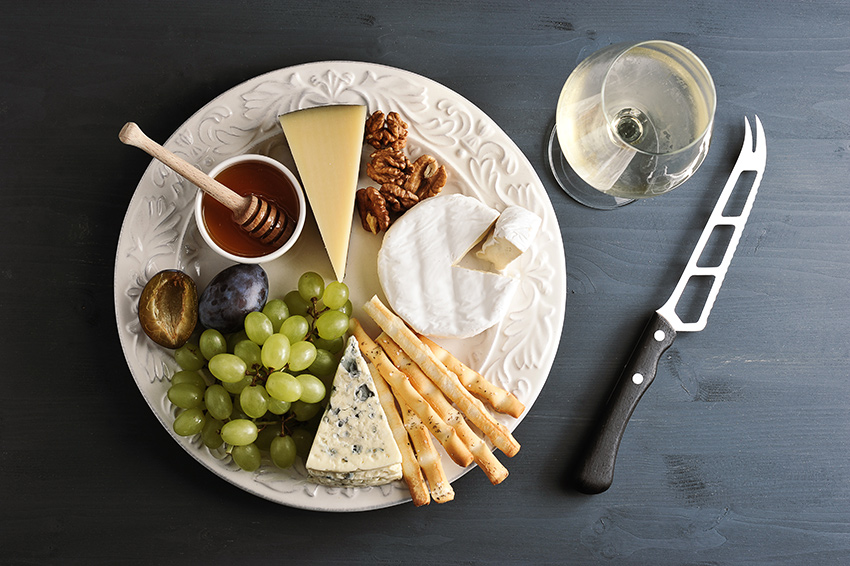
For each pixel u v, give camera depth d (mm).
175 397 1071
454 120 1194
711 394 1284
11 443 1207
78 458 1210
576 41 1294
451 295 1159
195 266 1179
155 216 1153
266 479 1109
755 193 1266
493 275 1152
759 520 1271
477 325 1149
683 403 1280
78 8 1258
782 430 1285
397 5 1281
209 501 1215
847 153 1314
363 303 1204
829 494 1278
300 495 1109
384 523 1226
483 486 1238
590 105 1004
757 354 1293
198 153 1172
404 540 1226
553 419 1251
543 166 1279
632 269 1280
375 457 1068
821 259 1304
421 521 1229
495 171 1200
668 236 1285
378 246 1215
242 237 1169
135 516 1208
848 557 1272
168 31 1264
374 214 1180
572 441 1249
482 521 1234
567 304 1271
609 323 1272
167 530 1209
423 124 1195
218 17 1267
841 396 1292
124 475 1211
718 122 1304
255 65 1266
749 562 1267
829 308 1302
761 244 1304
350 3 1276
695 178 1293
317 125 1166
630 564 1251
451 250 1161
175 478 1215
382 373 1137
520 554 1236
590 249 1279
